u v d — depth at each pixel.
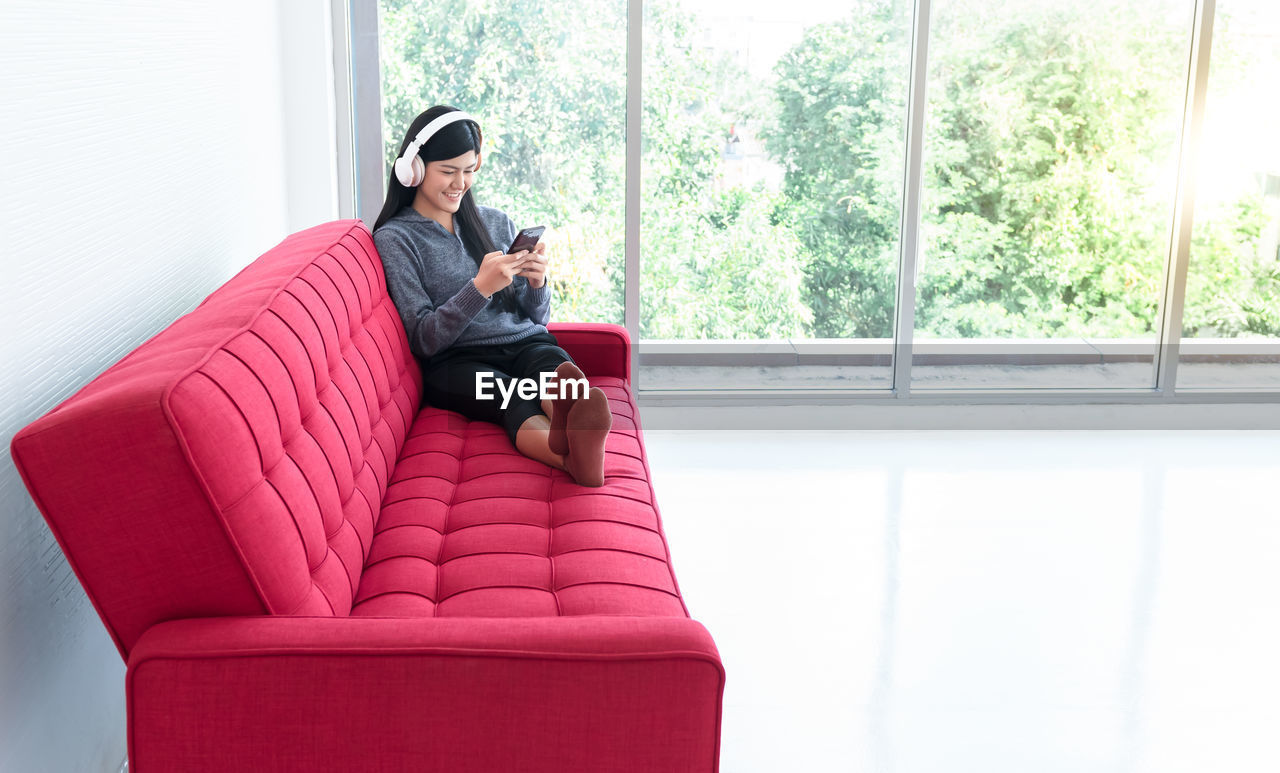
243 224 2.92
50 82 1.61
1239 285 4.06
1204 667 2.48
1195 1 3.80
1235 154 3.94
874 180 3.95
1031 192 3.96
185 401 1.30
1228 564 3.00
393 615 1.68
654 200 3.94
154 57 2.12
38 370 1.57
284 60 3.55
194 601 1.36
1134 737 2.21
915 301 4.05
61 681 1.66
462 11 3.74
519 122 3.84
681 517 3.25
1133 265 4.04
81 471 1.28
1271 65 3.87
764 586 2.83
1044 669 2.46
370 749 1.32
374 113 3.80
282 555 1.42
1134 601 2.79
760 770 2.07
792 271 4.03
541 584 1.84
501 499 2.20
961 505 3.38
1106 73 3.86
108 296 1.85
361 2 3.71
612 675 1.32
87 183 1.76
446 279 2.82
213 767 1.31
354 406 2.01
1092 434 4.08
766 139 3.90
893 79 3.85
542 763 1.34
